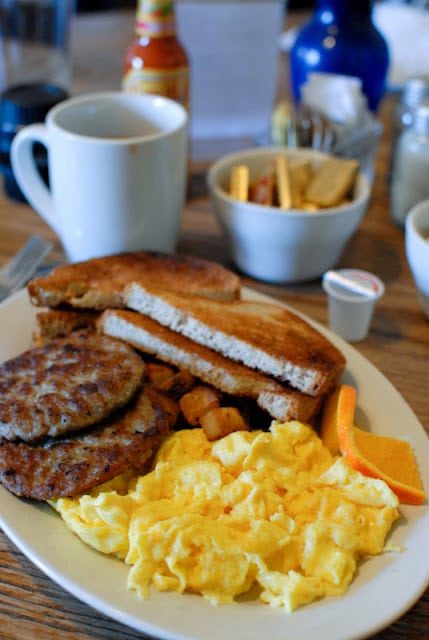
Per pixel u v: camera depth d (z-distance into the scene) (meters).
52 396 0.38
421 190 0.60
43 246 0.57
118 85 0.82
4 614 0.34
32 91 0.62
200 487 0.36
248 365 0.42
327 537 0.35
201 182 0.69
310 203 0.55
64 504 0.35
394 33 0.93
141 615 0.32
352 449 0.38
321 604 0.33
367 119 0.64
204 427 0.40
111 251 0.52
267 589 0.33
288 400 0.40
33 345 0.45
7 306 0.47
